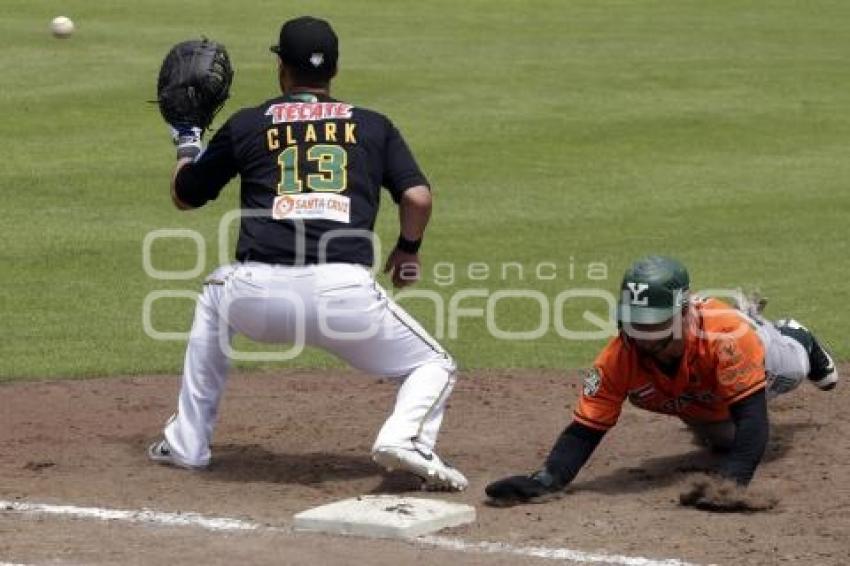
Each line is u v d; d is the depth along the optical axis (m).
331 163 23.16
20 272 41.50
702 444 25.83
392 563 18.86
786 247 44.88
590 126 65.06
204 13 93.81
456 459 25.22
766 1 107.12
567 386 30.77
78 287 39.94
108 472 24.12
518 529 20.56
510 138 62.25
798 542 19.77
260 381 31.33
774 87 75.06
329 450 25.95
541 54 83.50
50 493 22.64
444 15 98.19
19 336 35.06
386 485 23.53
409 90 71.81
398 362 23.31
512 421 27.92
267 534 20.27
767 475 23.59
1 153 57.78
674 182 54.81
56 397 29.78
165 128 62.91
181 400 24.47
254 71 74.62
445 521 20.61
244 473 24.28
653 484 23.36
